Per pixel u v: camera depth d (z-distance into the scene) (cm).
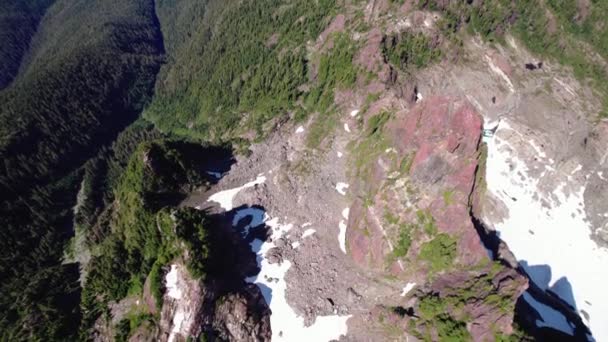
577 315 6581
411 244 6712
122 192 10119
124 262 8056
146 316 6825
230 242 8319
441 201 6756
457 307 5431
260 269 7750
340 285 7075
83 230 10588
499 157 8800
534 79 10575
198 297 6600
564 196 8250
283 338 6669
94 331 7238
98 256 8938
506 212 7812
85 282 8350
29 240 10238
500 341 4872
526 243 7469
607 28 11225
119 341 6694
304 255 7862
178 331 6431
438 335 5344
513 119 9512
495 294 5338
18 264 9444
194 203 9569
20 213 10888
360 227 7550
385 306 6338
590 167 8544
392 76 10094
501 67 10619
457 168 6875
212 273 7094
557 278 7119
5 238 9969
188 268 6819
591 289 6994
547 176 8462
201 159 11025
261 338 6688
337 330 6500
